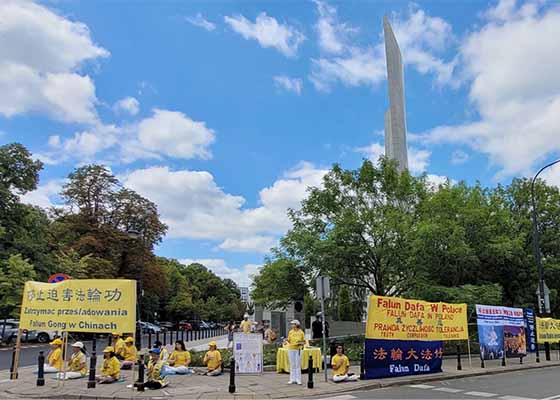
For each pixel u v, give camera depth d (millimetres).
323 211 26312
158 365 13656
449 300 24016
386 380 14711
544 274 32219
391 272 25109
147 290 54438
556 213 34406
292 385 13945
